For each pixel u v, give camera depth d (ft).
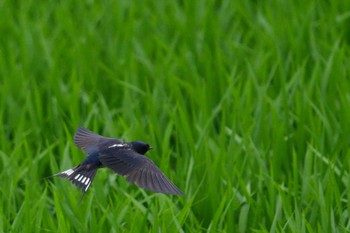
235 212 35.14
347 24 56.65
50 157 36.24
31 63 51.49
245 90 43.98
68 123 44.93
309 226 31.63
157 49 51.65
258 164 38.45
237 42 55.47
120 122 43.14
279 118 42.63
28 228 32.42
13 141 43.50
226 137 42.52
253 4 62.80
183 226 34.42
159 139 40.73
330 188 33.91
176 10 58.75
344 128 40.34
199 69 50.90
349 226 33.22
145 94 45.85
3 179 37.45
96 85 48.47
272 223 32.68
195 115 42.86
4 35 56.08
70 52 52.08
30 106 43.50
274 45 50.90
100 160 24.21
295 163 35.42
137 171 23.56
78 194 35.70
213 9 59.88
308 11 55.62
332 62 46.60
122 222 34.68
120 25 54.70
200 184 35.27
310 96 44.32
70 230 33.17
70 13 59.88
